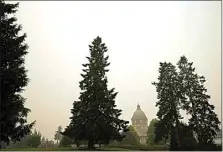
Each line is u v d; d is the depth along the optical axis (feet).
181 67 119.65
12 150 74.38
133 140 169.58
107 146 120.57
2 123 52.60
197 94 114.62
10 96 55.01
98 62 105.81
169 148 107.65
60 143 126.11
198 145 102.63
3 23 60.39
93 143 93.35
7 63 57.67
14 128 55.01
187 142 103.81
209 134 107.55
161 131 112.47
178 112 114.73
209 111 111.04
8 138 55.83
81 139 94.63
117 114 97.96
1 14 61.00
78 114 97.40
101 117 92.73
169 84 117.39
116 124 96.53
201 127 109.70
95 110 94.27
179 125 111.45
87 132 91.09
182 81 118.32
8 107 53.93
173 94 116.06
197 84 115.55
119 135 95.35
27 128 56.24
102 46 110.01
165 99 115.34
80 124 93.76
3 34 59.93
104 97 98.63
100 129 91.81
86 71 105.09
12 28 61.31
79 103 97.91
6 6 62.13
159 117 114.73
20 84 56.24
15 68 56.24
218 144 103.40
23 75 57.88
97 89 99.40
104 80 103.09
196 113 112.47
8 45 58.90
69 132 95.61
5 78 54.49
